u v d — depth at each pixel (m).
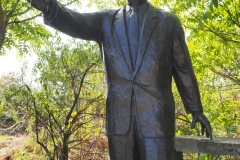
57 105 6.69
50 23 2.38
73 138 7.11
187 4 4.08
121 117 2.39
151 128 2.35
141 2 2.55
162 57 2.44
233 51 7.27
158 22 2.50
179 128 7.57
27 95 6.40
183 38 2.58
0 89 6.92
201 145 3.02
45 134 6.82
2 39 5.73
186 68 2.56
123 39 2.45
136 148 2.42
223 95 8.89
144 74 2.38
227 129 5.50
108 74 2.48
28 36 8.78
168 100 2.43
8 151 8.62
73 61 6.65
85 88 6.93
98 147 7.37
